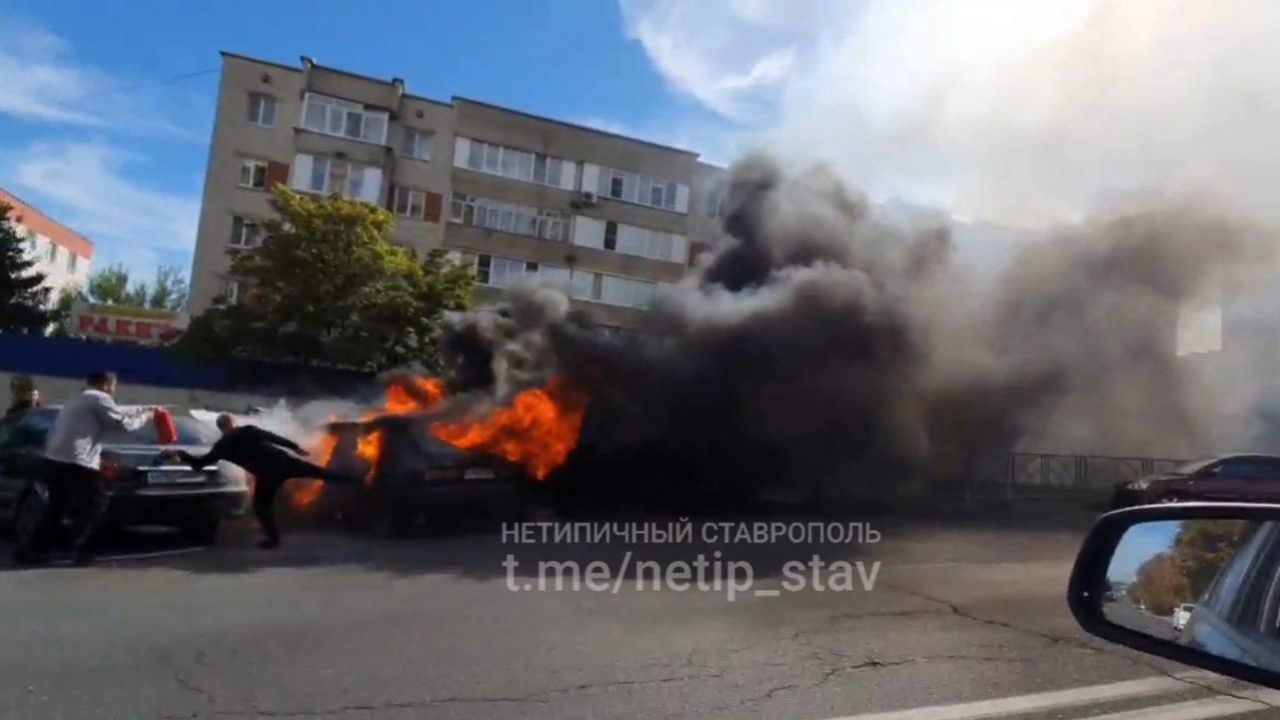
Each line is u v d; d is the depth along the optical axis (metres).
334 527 10.07
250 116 33.59
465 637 5.62
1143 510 2.44
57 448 7.69
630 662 5.18
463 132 36.19
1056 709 4.55
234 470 9.11
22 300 31.34
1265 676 2.14
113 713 4.14
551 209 37.44
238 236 33.03
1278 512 2.18
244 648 5.25
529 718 4.25
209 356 25.52
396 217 35.19
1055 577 8.20
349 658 5.11
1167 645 2.31
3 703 4.23
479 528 10.34
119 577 7.25
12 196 49.22
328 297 25.44
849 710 4.47
